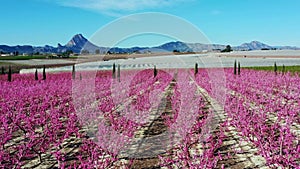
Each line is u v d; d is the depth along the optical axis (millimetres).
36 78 22281
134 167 5562
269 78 18688
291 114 7750
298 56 50688
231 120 8227
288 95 11875
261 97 11570
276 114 9164
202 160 4832
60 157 5684
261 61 38969
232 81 18281
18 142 7383
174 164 5320
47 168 5754
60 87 14609
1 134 6828
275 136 6906
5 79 22188
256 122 7398
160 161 5773
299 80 17406
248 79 18766
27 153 6023
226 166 5602
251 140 5934
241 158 5992
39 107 10109
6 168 5566
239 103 9602
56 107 10828
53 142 6828
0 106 10414
